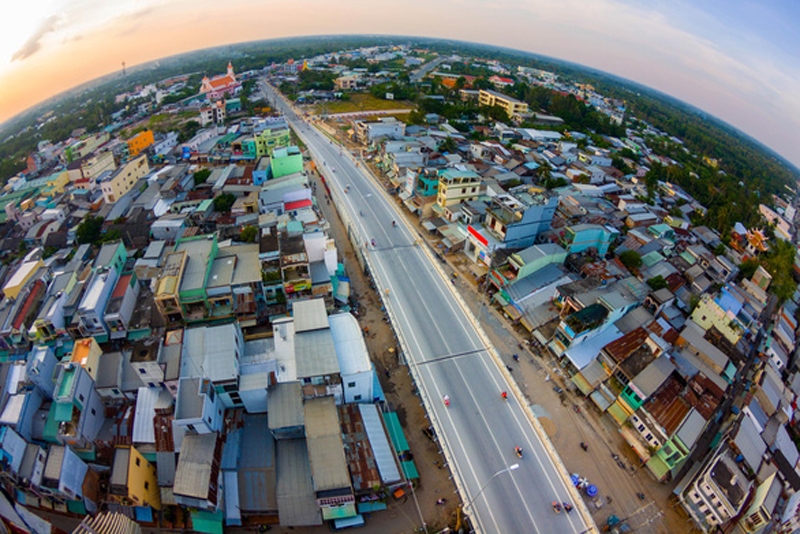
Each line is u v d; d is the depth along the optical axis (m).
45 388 44.28
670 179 133.38
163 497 40.06
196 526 37.16
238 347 47.88
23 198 100.69
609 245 78.31
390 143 108.75
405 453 44.66
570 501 36.81
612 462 47.12
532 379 55.66
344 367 44.72
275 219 74.69
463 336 54.62
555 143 142.75
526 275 66.62
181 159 121.75
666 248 79.62
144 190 97.00
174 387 42.75
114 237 75.12
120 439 42.97
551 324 60.75
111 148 124.56
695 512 42.03
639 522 42.16
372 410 46.06
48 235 80.31
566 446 48.19
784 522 40.81
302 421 42.25
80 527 29.70
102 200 96.06
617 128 182.50
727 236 103.06
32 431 41.12
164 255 67.06
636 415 48.06
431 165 101.38
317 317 49.94
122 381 46.47
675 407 47.91
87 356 44.75
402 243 75.19
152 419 43.50
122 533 30.42
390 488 40.81
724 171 188.75
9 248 80.69
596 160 128.25
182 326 56.91
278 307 60.62
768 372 60.53
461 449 40.53
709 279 73.75
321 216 85.94
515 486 37.72
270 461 41.06
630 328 58.81
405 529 39.62
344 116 165.75
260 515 40.06
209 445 40.22
